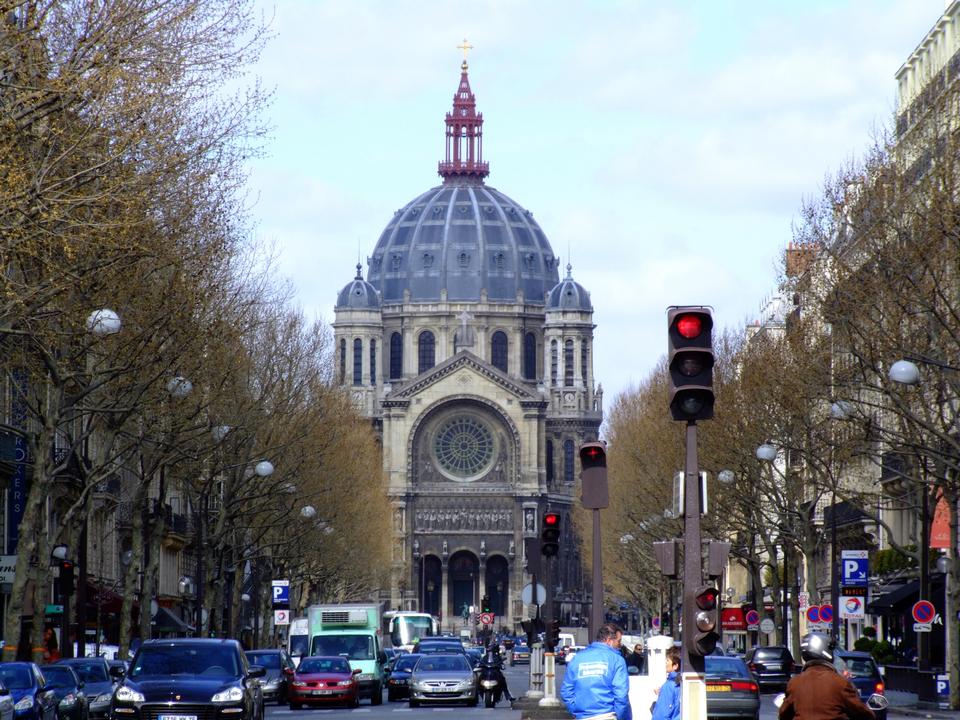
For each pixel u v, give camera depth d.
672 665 32.28
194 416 62.09
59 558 69.25
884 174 55.12
